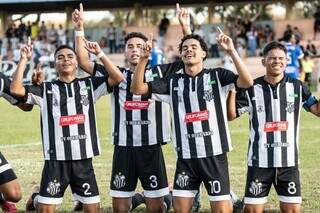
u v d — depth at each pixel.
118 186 7.71
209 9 39.75
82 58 7.96
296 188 7.11
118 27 40.06
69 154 7.26
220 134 7.05
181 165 7.11
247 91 7.22
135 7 40.16
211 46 34.75
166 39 37.44
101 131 16.39
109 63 7.23
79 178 7.34
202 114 7.04
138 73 6.96
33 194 8.32
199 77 7.10
